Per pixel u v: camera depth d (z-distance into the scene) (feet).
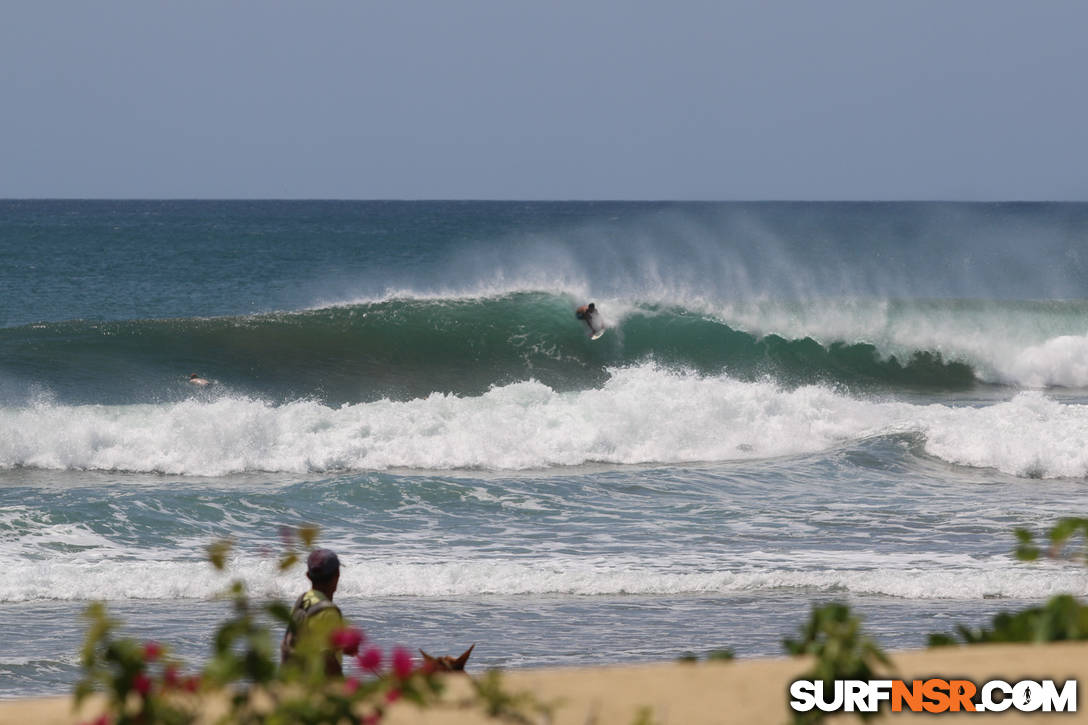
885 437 230.68
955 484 204.13
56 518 161.27
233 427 211.61
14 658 110.63
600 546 158.81
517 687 42.65
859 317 347.77
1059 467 213.46
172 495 176.96
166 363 298.76
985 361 341.82
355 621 125.39
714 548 158.20
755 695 41.01
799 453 226.79
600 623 125.49
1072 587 138.31
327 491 183.62
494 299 336.29
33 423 213.46
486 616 128.06
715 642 117.91
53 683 104.06
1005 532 167.94
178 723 31.40
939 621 125.18
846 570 145.79
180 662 32.63
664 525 171.42
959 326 348.38
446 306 331.98
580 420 226.58
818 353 338.75
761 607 132.16
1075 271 650.43
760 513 179.63
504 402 235.81
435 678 34.88
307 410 221.87
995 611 130.00
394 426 220.02
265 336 320.50
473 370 315.99
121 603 131.44
